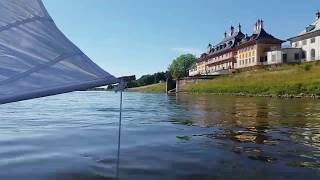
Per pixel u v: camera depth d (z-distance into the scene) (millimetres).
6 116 23234
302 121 19734
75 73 4445
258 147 11250
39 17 5027
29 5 5004
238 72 96750
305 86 62656
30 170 8094
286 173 8008
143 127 16906
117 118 21984
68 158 9422
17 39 4496
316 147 11312
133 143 11938
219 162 9008
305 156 9875
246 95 70375
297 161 9242
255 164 8805
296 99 51094
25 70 4102
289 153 10312
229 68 117875
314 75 69812
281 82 71938
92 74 4582
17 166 8477
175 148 10992
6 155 9844
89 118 21953
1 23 4555
